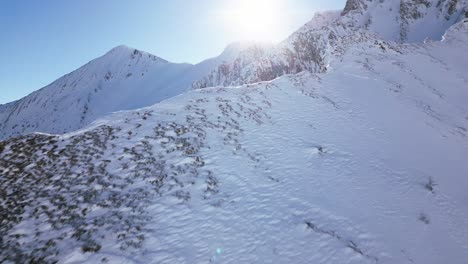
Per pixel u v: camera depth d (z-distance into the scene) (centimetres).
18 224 1255
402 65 3634
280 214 1302
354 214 1316
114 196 1409
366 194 1457
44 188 1444
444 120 2514
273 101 2453
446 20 10938
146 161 1638
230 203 1374
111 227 1243
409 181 1588
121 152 1700
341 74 3206
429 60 3991
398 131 2162
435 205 1430
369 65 3506
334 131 2045
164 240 1186
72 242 1173
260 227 1237
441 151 1981
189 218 1291
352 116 2292
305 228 1224
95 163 1609
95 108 19762
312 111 2316
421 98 2872
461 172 1758
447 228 1291
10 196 1394
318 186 1494
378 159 1759
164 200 1390
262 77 9594
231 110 2248
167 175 1545
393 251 1139
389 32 11725
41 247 1148
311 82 2897
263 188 1470
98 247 1149
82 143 1758
